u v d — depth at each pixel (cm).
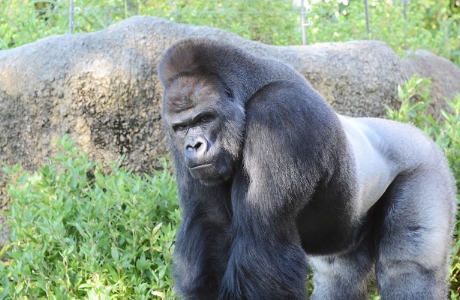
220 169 1119
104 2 2209
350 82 1917
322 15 2405
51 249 1428
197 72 1116
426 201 1298
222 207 1191
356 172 1255
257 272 1105
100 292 1335
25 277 1381
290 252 1125
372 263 1399
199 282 1176
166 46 1806
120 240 1448
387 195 1327
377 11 2325
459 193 1606
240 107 1130
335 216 1255
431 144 1393
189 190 1195
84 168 1567
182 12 2153
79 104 1784
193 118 1105
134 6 2328
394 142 1364
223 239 1198
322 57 1917
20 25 2291
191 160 1102
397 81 1962
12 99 1820
